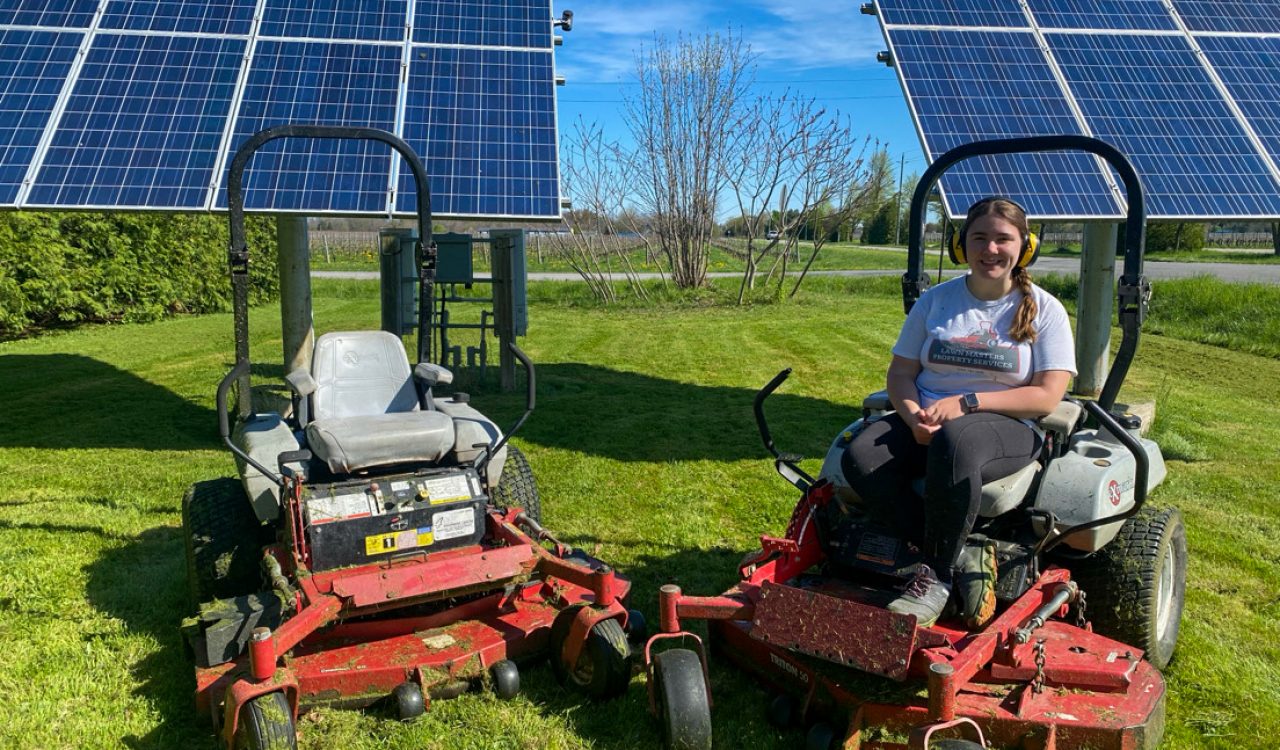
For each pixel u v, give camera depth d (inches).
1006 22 323.9
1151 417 338.3
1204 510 249.9
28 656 165.8
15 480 280.5
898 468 137.9
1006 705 123.7
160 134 277.9
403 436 166.4
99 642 171.9
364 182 267.6
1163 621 164.1
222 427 159.0
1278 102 303.4
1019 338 138.3
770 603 133.1
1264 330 578.9
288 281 323.3
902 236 2642.7
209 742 139.7
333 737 135.0
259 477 165.9
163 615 183.8
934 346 143.7
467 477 168.2
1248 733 141.0
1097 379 321.7
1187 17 334.3
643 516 247.8
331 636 152.7
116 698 152.3
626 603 179.9
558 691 152.3
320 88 295.6
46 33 305.7
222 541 173.8
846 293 992.9
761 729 140.3
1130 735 117.0
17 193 257.9
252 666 123.3
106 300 706.2
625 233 1337.4
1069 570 157.2
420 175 191.5
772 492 270.4
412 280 409.7
